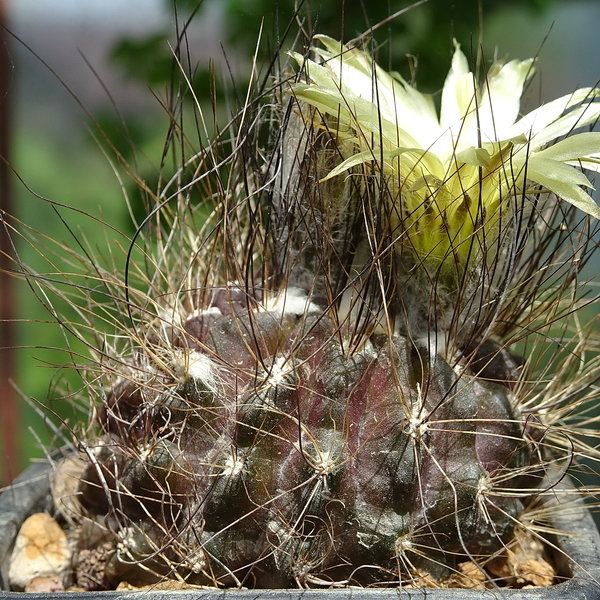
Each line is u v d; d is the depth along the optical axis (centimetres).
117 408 25
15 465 37
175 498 25
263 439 24
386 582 24
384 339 25
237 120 27
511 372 25
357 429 24
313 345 24
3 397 38
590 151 24
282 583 24
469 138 25
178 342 25
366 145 24
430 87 33
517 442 25
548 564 26
